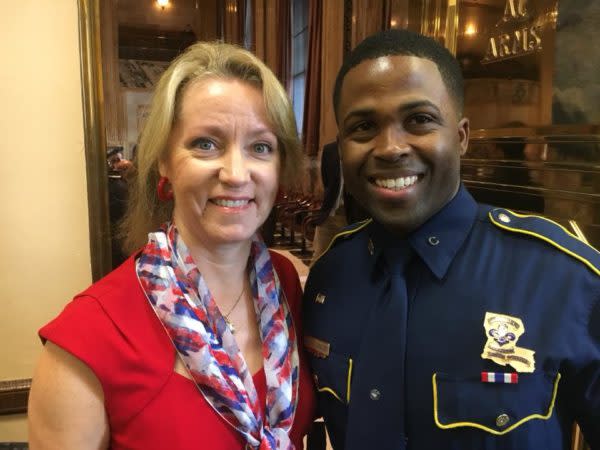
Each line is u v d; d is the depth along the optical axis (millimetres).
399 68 726
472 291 769
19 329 1663
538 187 1880
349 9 4359
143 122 891
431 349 762
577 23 1687
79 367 752
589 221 1668
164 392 780
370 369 797
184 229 887
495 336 728
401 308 795
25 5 1511
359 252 945
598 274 721
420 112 729
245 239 860
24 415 1712
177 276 851
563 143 1772
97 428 770
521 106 1943
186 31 4750
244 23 5922
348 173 795
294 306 1019
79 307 787
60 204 1634
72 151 1617
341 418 855
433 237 811
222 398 794
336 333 886
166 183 922
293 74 6461
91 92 1561
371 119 751
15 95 1547
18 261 1631
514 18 1970
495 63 2062
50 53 1551
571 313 708
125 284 828
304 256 3709
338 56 4566
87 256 1678
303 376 935
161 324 812
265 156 859
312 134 5180
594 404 707
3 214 1597
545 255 765
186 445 770
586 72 1662
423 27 2539
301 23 6246
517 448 698
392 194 750
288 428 854
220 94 805
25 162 1587
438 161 743
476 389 727
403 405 764
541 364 703
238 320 926
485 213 852
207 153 819
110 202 1623
